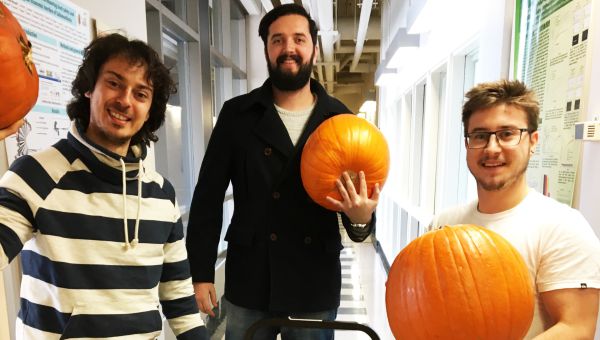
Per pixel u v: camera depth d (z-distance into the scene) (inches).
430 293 26.0
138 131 39.8
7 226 28.2
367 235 45.8
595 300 31.8
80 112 35.9
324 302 50.0
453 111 96.6
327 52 210.4
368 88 373.7
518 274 26.5
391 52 136.5
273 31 49.0
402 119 174.4
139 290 36.1
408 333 27.5
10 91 23.0
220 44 160.2
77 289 32.0
